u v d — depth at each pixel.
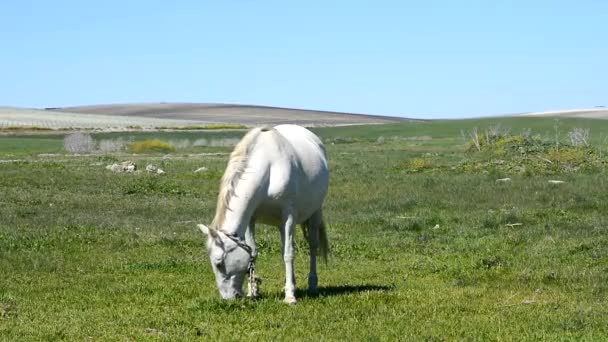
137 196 24.38
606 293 11.27
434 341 8.52
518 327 9.16
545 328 9.14
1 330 8.92
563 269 13.02
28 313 9.91
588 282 11.96
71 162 38.72
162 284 12.09
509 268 13.53
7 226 17.52
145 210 21.30
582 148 37.09
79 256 14.55
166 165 36.62
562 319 9.52
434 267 13.79
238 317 9.52
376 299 10.73
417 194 25.02
